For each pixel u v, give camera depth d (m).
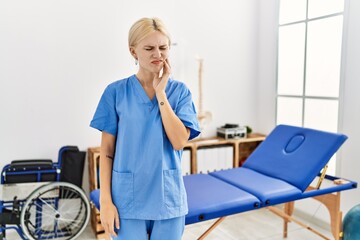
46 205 2.70
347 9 2.76
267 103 3.73
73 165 2.87
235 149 3.45
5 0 2.78
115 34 3.16
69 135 3.10
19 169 2.66
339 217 2.46
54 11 2.94
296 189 2.25
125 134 1.37
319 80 3.11
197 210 1.92
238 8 3.66
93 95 3.15
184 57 3.45
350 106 2.78
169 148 1.42
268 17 3.63
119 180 1.37
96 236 2.89
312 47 3.16
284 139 2.71
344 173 2.86
